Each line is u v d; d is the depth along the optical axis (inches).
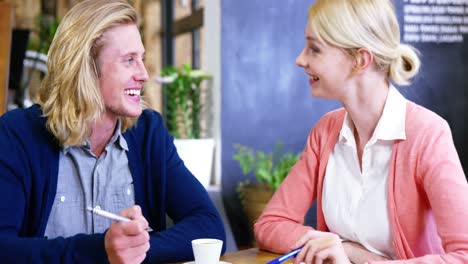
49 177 59.9
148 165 65.4
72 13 58.3
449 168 55.1
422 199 58.0
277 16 130.6
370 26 56.3
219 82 134.4
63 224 60.4
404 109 59.5
